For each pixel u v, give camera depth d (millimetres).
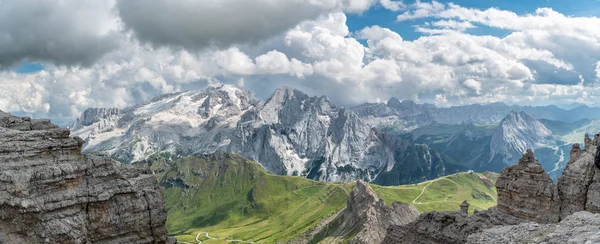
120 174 65125
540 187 86312
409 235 91812
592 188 79750
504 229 61281
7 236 53000
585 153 86000
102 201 61688
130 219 64500
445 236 82438
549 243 49875
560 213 83500
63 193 58094
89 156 64188
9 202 52719
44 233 55094
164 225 69688
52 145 59250
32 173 55562
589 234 47469
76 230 58062
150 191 69125
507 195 91375
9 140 56188
